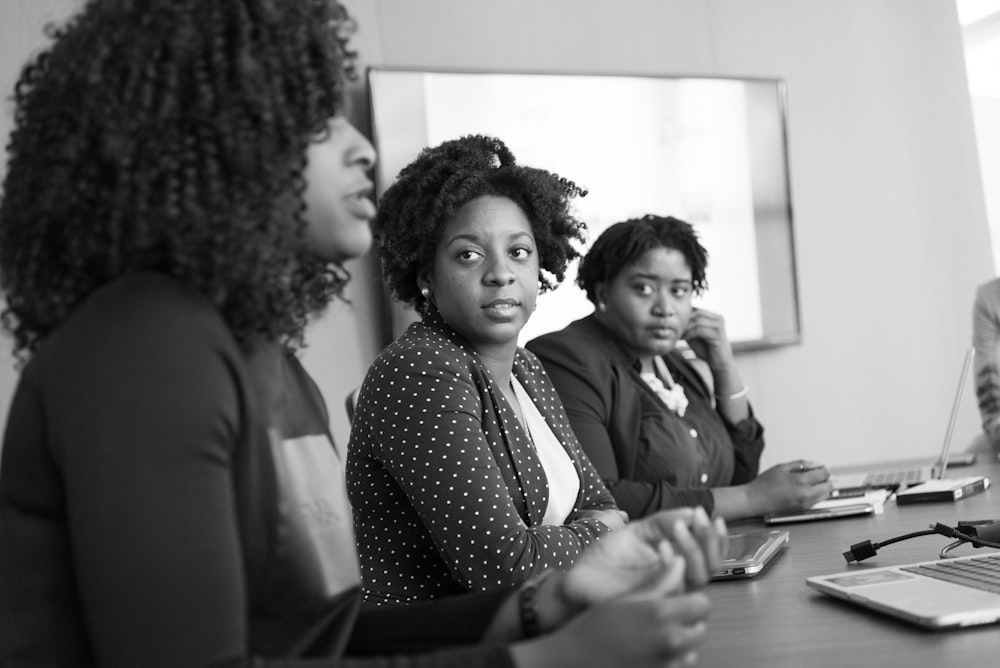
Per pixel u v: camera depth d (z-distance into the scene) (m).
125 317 0.74
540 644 0.71
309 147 0.88
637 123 4.05
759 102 4.24
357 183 0.92
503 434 1.56
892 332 4.46
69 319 0.77
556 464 1.73
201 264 0.79
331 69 0.87
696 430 2.59
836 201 4.41
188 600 0.70
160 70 0.79
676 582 0.80
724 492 2.14
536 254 1.77
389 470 1.49
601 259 2.59
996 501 1.96
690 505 2.12
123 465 0.70
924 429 4.47
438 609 0.94
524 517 1.55
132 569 0.69
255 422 0.79
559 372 2.39
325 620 0.84
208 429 0.73
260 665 0.70
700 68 4.23
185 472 0.71
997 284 3.81
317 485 0.86
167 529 0.70
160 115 0.78
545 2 4.02
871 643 0.92
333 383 3.59
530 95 3.91
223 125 0.79
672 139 4.10
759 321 4.19
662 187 4.07
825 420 4.32
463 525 1.41
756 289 4.19
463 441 1.45
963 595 1.01
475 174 1.72
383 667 0.70
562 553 1.44
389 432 1.48
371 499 1.54
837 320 4.38
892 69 4.55
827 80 4.44
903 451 4.43
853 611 1.06
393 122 3.70
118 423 0.71
